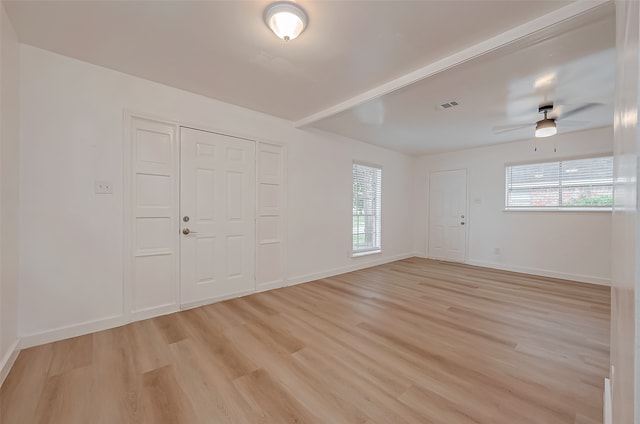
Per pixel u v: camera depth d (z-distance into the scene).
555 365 1.98
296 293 3.61
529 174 4.80
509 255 4.97
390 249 5.75
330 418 1.50
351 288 3.84
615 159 0.96
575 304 3.21
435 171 6.02
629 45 0.53
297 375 1.87
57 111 2.31
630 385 0.46
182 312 2.95
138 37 2.10
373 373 1.89
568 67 2.42
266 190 3.74
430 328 2.58
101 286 2.52
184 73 2.62
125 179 2.63
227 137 3.35
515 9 1.78
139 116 2.71
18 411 1.53
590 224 4.19
